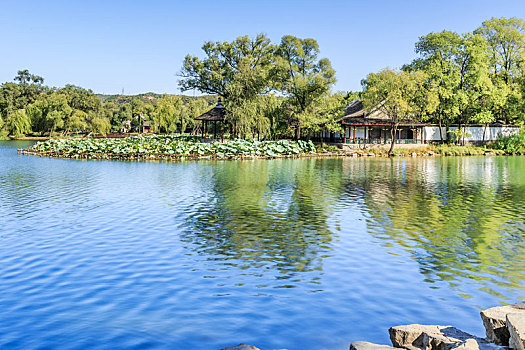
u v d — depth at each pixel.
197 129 114.88
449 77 68.69
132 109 159.25
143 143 55.12
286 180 32.56
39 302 9.59
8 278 11.09
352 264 12.53
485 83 68.88
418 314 9.12
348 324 8.62
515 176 36.03
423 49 71.69
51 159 51.75
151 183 30.23
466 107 72.50
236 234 15.99
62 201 22.72
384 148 64.88
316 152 62.06
